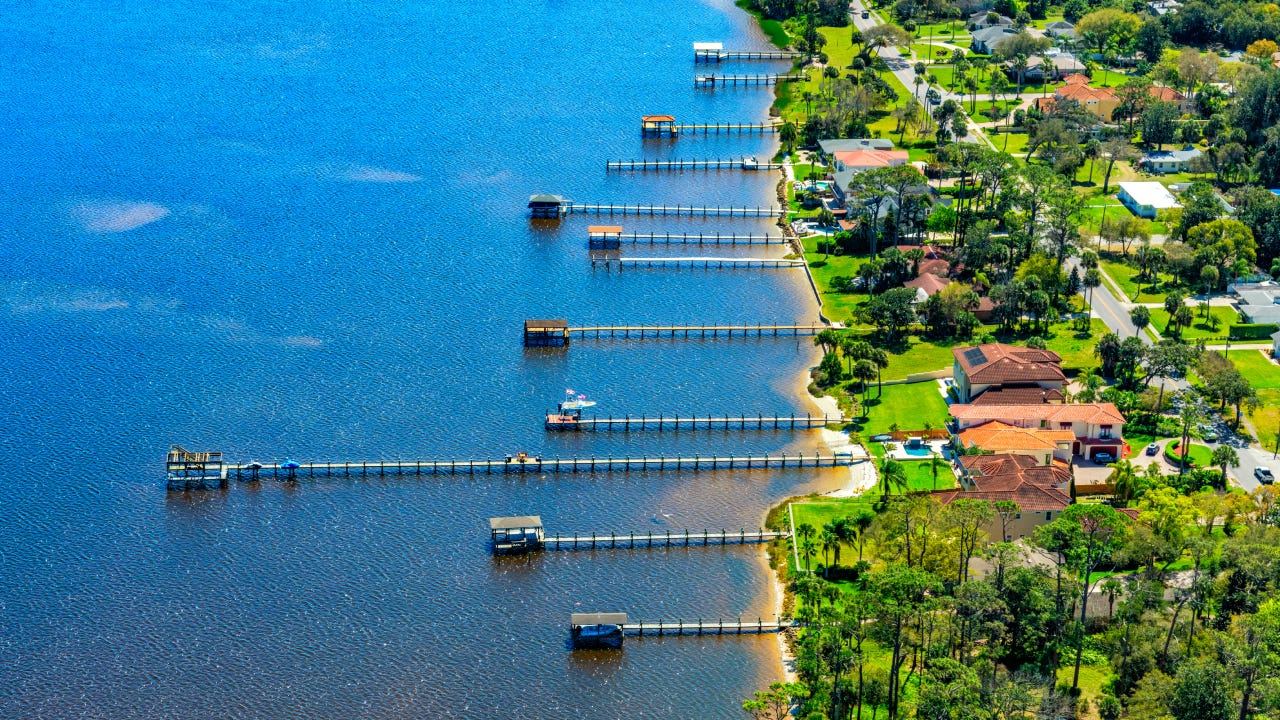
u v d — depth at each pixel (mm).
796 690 188500
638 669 199625
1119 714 184625
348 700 194375
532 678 198375
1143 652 190250
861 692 187375
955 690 174250
